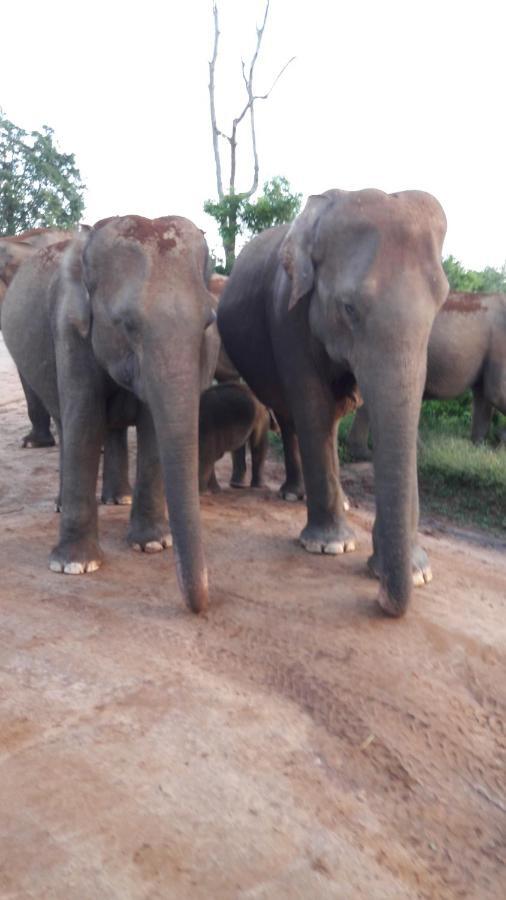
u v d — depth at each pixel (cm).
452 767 309
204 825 269
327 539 525
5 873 246
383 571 412
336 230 439
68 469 494
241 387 677
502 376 748
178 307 415
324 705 346
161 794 284
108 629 416
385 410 402
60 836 262
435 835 272
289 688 359
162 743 315
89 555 498
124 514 615
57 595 460
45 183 3198
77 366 480
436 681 367
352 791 292
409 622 419
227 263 1351
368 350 412
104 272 438
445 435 832
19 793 283
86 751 308
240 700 348
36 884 241
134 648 394
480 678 371
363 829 272
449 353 742
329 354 467
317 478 522
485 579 496
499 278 1291
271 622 421
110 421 520
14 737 317
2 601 452
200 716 335
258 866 252
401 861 259
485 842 270
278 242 580
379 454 404
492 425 854
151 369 414
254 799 284
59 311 490
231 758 307
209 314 431
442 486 691
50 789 285
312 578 479
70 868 248
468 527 621
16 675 367
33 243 951
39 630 415
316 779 297
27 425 1040
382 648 392
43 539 562
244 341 606
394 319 403
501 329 746
